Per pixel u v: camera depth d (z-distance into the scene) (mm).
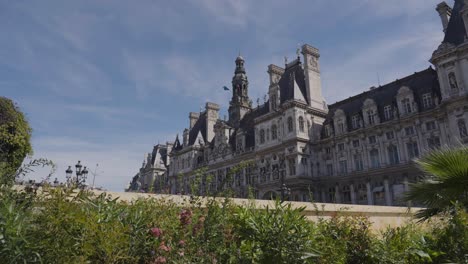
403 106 48812
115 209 6109
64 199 5184
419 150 45062
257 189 62219
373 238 8516
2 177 5559
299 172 55031
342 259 7574
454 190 11109
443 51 42812
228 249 6590
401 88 49250
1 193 5121
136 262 5258
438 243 9039
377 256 7863
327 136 58938
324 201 55719
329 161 57344
